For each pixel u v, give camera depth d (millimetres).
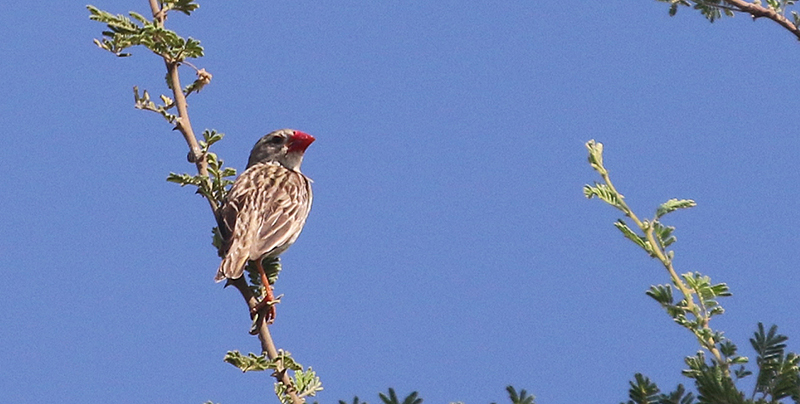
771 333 6973
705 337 7375
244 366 9180
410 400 5984
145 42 10648
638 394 6793
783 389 6891
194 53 10875
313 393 9812
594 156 8188
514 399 6066
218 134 11273
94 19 10531
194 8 11141
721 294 7570
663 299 7695
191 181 11359
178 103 11047
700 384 6648
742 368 7082
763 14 10414
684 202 7969
